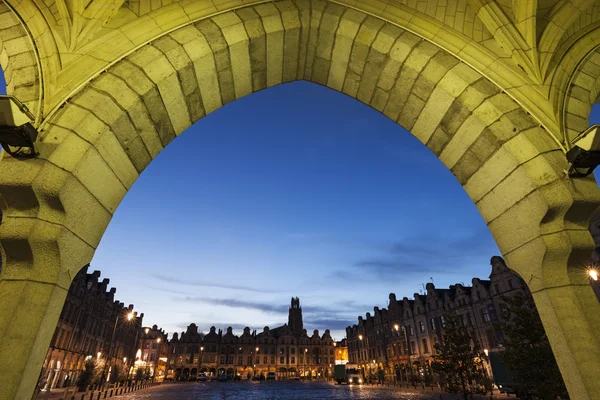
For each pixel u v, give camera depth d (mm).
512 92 3775
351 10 4422
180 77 3936
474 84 3908
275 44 4465
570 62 3895
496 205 3914
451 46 4113
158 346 81625
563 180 3285
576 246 3230
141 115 3697
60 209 2979
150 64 3676
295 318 112562
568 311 3150
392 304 59594
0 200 2902
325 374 93500
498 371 21250
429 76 4133
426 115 4438
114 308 51062
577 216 3314
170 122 4199
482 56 4016
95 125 3217
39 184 2826
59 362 33000
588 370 2908
